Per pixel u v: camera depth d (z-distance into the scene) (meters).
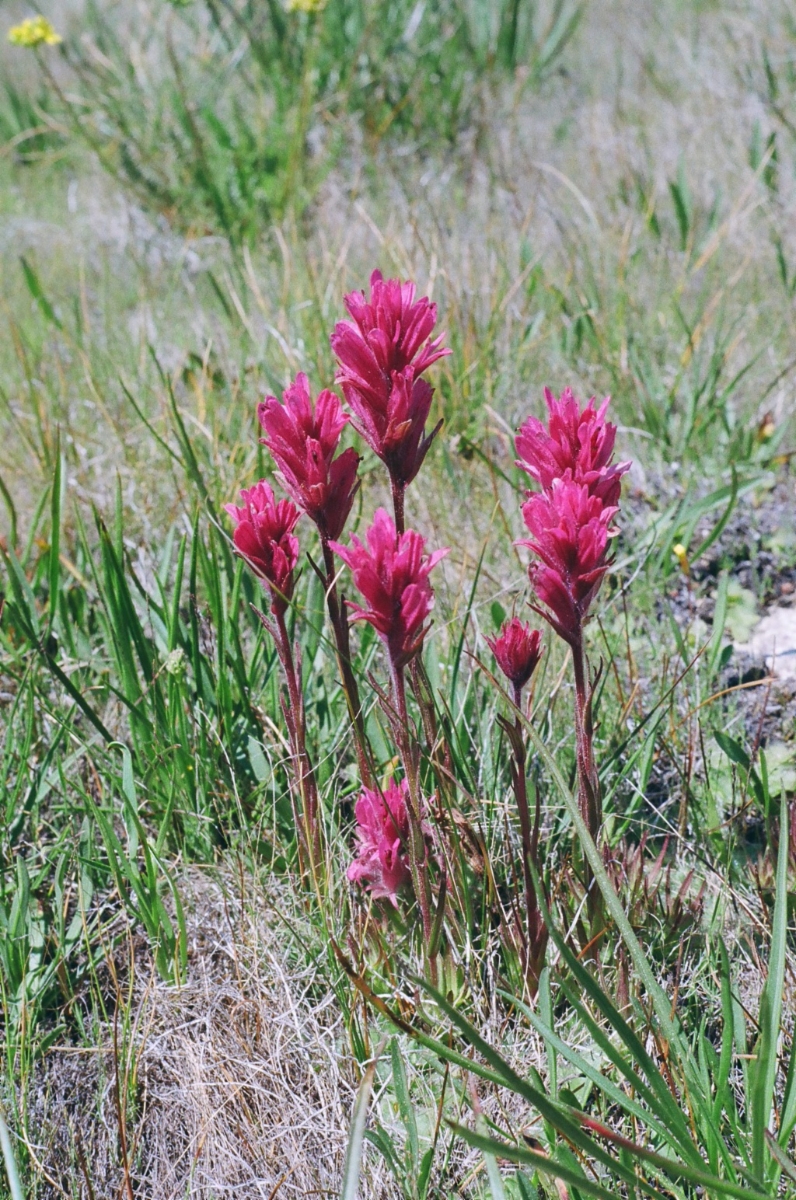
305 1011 0.65
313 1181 0.62
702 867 0.68
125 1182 0.61
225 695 0.71
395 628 0.59
